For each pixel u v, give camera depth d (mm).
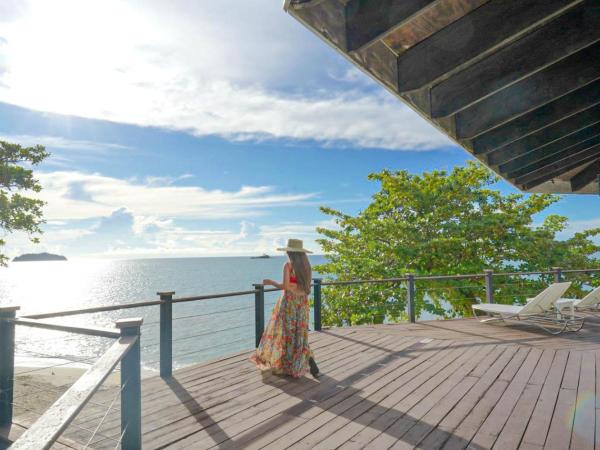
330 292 14688
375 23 2785
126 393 2469
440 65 3221
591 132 5488
